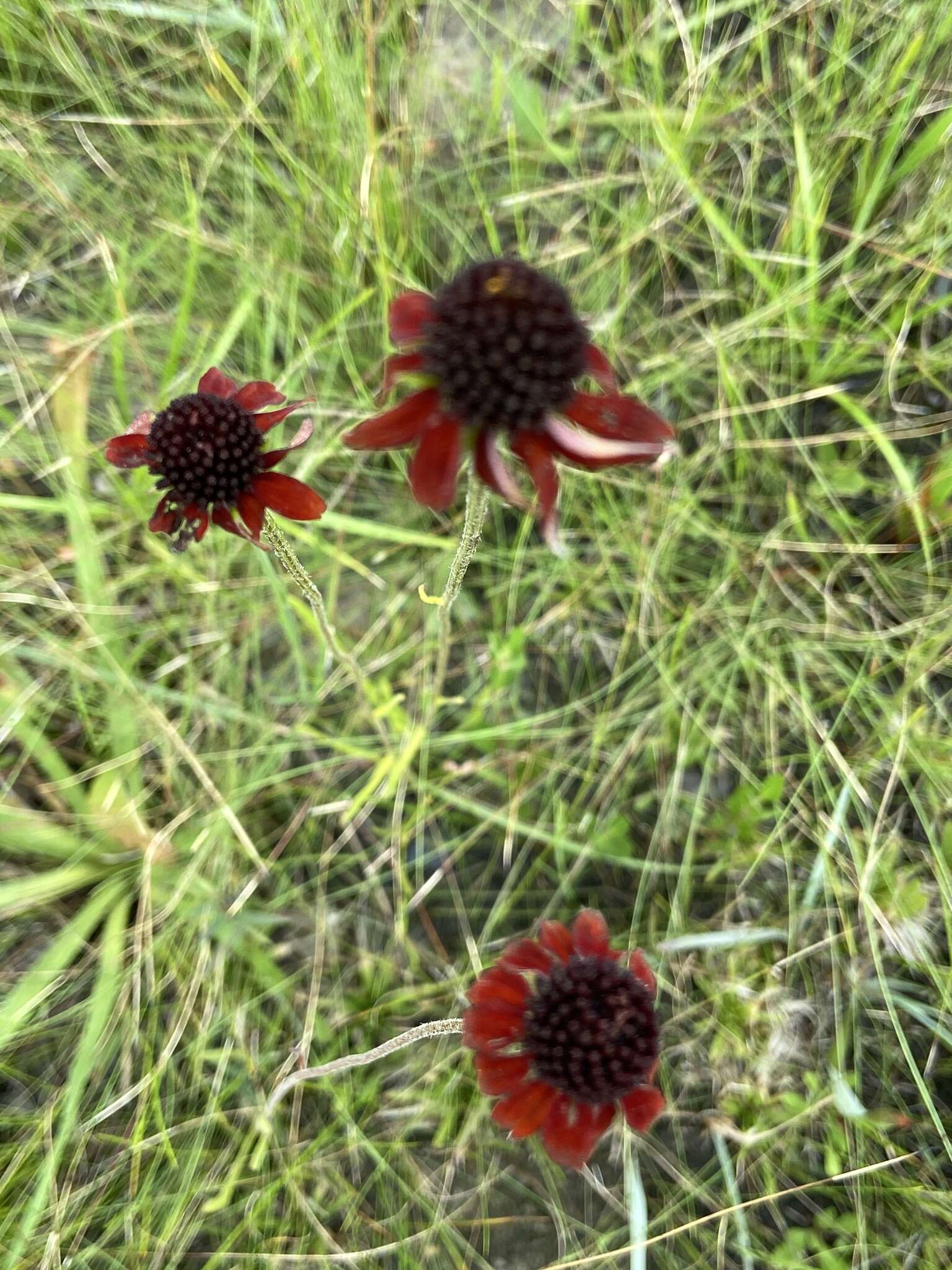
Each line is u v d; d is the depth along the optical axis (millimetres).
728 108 222
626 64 223
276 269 213
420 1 236
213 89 215
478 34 224
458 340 104
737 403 210
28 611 200
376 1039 190
